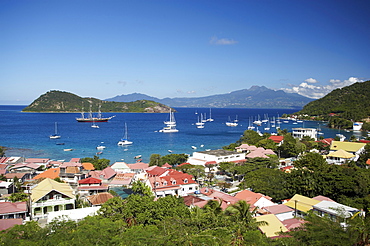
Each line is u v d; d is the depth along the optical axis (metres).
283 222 49.91
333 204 54.06
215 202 51.78
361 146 120.50
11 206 53.22
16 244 35.88
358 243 37.44
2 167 99.75
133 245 37.09
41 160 110.62
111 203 51.84
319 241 36.53
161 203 49.97
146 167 102.44
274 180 71.88
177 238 39.12
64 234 39.97
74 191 70.88
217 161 105.19
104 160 108.38
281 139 155.75
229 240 39.03
